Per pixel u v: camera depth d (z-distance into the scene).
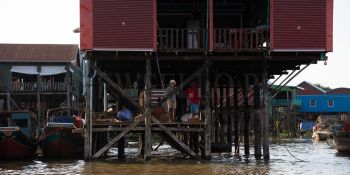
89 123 20.98
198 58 21.12
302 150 32.56
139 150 28.03
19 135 23.25
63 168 19.86
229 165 20.34
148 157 21.11
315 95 66.31
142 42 20.86
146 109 20.83
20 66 44.06
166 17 24.34
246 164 20.73
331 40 21.23
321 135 45.81
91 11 20.94
